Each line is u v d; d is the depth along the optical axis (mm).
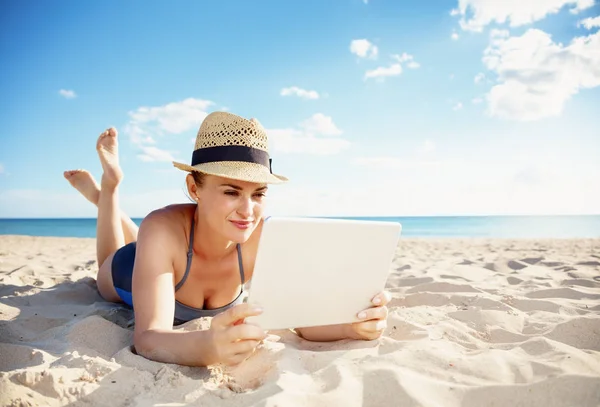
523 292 3076
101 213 3070
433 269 4582
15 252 6734
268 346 1862
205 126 1813
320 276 1634
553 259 5227
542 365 1563
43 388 1386
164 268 1806
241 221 1718
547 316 2297
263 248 1473
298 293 1620
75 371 1501
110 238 3072
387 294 1854
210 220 1757
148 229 1872
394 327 2168
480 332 2129
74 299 3094
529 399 1358
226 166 1663
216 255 2049
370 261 1731
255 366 1681
